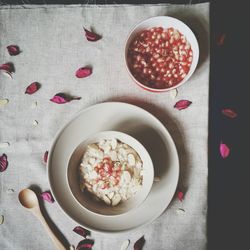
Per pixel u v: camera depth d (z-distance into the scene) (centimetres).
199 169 60
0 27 62
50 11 62
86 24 62
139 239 59
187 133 60
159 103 61
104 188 57
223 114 71
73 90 62
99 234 60
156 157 59
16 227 60
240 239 70
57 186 58
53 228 60
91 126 59
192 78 61
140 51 61
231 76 71
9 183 61
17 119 61
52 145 58
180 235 59
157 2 68
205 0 67
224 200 71
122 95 61
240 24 71
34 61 62
